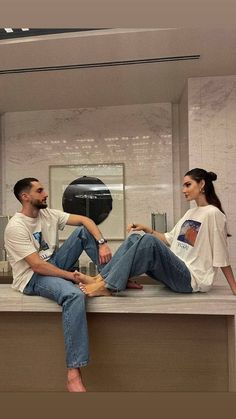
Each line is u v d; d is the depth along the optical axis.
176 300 1.66
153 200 3.68
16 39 2.50
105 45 2.58
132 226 2.03
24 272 1.83
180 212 3.62
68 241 2.04
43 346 1.93
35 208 1.90
